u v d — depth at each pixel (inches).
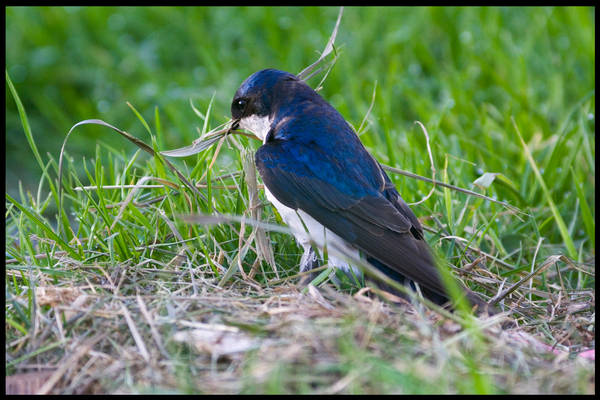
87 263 337.1
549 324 321.1
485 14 661.9
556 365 266.2
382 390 239.6
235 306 292.4
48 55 669.3
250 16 687.1
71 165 419.2
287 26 667.4
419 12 662.5
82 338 275.1
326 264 333.1
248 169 354.6
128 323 275.3
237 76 615.2
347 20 673.0
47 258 337.7
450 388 243.3
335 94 581.9
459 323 279.4
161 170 376.2
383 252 317.7
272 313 281.1
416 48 627.2
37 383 261.1
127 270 323.9
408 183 418.9
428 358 257.8
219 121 502.9
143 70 639.8
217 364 259.0
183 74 637.9
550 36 637.3
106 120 614.2
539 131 508.4
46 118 634.8
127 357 264.7
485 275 352.2
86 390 256.4
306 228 325.7
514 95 535.5
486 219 409.7
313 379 243.9
